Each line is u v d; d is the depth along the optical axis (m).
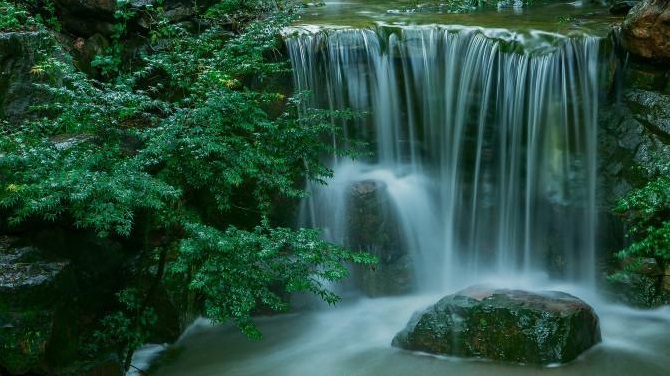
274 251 6.68
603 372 7.32
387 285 9.31
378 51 9.87
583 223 9.26
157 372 7.71
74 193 6.20
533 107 9.20
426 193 9.84
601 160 9.22
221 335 8.47
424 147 9.98
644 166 8.76
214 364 7.85
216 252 6.71
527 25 9.98
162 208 7.45
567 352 7.40
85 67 9.39
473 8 12.05
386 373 7.49
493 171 9.60
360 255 7.10
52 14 9.50
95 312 7.73
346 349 8.07
